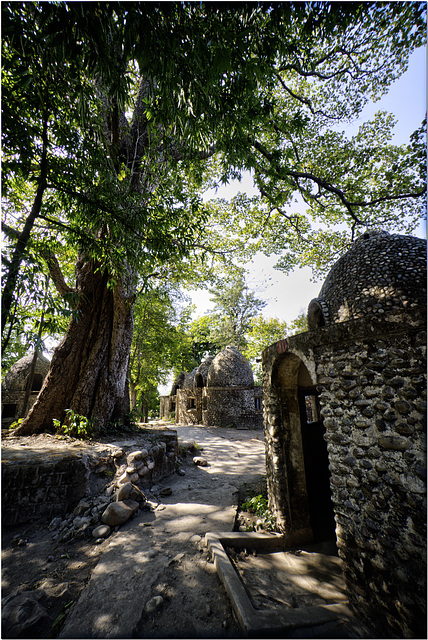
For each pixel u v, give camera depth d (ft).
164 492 16.08
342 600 8.15
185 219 15.31
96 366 21.79
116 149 17.07
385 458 7.20
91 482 14.66
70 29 6.32
